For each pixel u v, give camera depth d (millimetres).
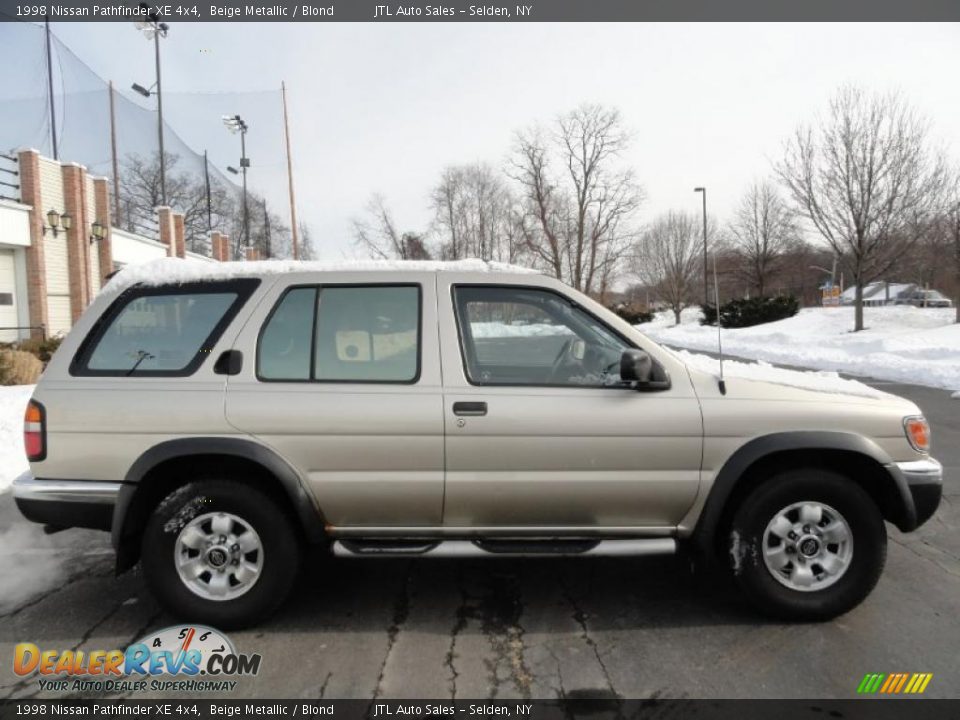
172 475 3227
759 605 3213
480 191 50156
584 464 3133
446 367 3178
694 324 44156
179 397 3115
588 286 49906
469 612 3414
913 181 22094
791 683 2736
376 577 3869
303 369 3211
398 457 3113
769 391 3215
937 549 4254
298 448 3100
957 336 19609
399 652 3014
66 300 18547
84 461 3121
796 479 3143
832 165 22953
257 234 40469
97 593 3674
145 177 38594
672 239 52281
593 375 3400
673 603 3498
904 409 3266
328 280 3314
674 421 3127
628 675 2811
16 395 8875
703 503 3180
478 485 3129
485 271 3408
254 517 3123
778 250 45156
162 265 3424
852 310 32156
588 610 3424
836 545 3215
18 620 3357
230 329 3223
